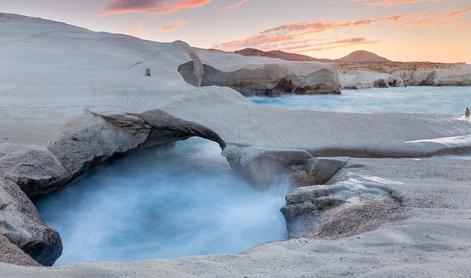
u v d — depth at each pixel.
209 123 9.34
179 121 9.49
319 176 7.28
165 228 7.05
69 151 8.31
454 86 45.41
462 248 3.30
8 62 15.21
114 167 10.12
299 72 26.16
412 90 39.03
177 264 3.13
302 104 24.41
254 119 9.69
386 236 3.73
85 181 9.03
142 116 9.71
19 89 11.47
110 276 2.74
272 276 2.79
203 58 25.67
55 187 7.78
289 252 3.47
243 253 3.60
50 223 7.20
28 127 8.73
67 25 24.89
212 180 9.22
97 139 9.09
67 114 9.48
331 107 24.00
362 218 4.74
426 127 9.40
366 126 9.39
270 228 6.79
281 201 7.38
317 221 5.35
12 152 7.40
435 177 6.28
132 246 6.45
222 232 6.79
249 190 8.30
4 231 4.87
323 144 8.16
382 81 41.31
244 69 24.14
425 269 2.72
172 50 21.52
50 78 12.89
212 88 11.11
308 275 2.80
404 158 7.63
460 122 9.91
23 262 4.00
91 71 14.66
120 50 20.11
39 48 18.44
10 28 21.94
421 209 4.71
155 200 8.26
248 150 8.05
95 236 6.79
